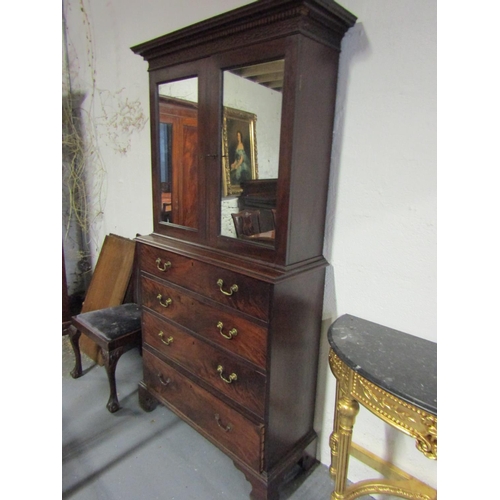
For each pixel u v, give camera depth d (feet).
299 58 3.19
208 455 5.05
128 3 6.30
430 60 3.25
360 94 3.70
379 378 2.83
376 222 3.84
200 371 4.61
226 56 3.72
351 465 4.52
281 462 4.24
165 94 4.63
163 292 4.93
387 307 3.90
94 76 7.57
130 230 7.54
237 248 4.06
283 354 3.91
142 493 4.43
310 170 3.70
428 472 3.94
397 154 3.58
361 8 3.55
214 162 4.08
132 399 6.19
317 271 4.12
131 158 7.07
